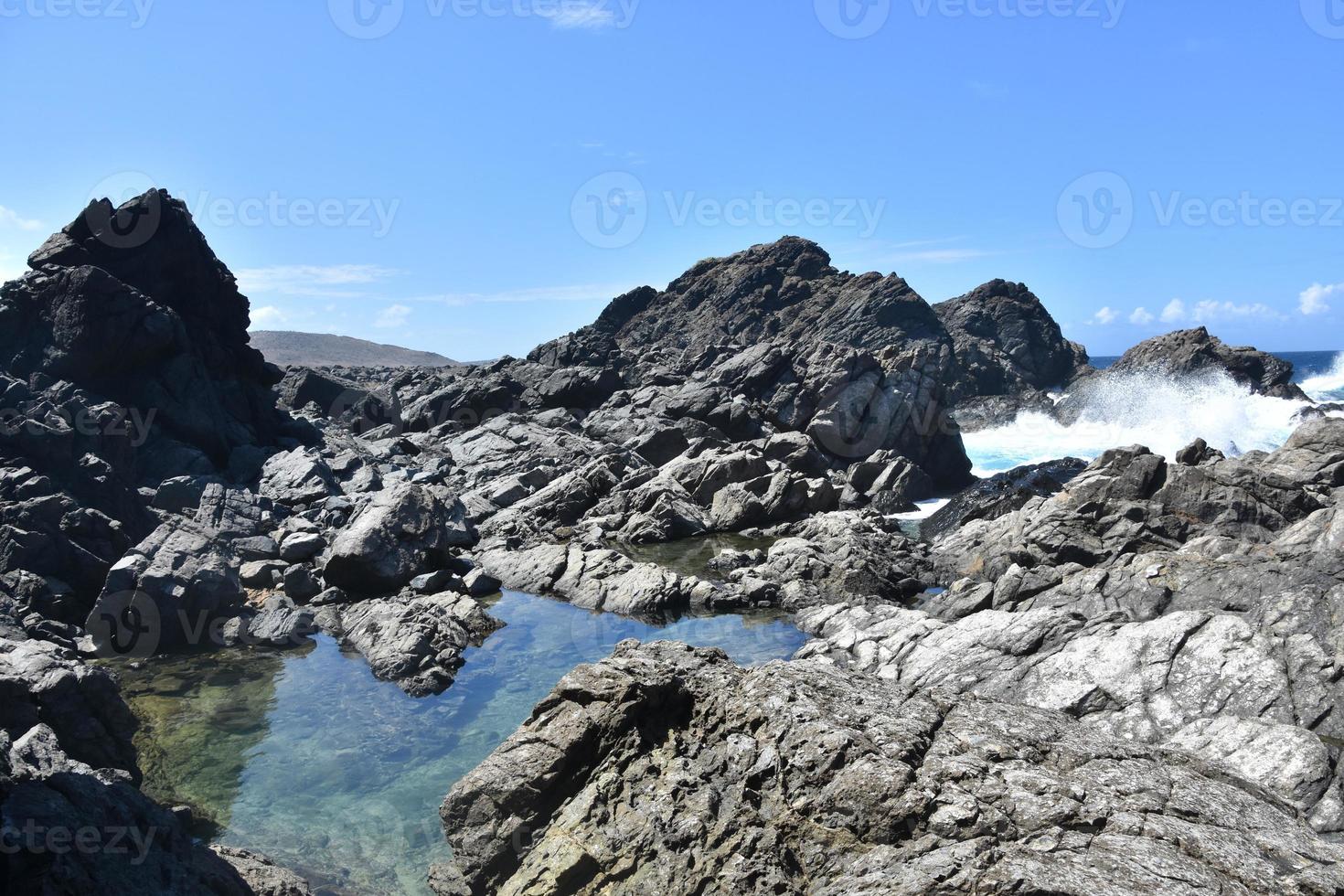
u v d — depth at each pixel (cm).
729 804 1364
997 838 1195
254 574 3058
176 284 4700
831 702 1541
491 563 3466
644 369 7931
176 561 2658
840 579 3073
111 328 4034
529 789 1458
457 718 2098
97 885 1038
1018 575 2603
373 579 3030
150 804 1270
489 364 7744
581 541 3647
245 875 1328
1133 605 2264
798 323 11888
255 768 1847
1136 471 3011
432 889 1439
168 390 4206
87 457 3145
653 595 2923
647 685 1538
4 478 2819
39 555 2566
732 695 1567
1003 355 11244
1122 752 1416
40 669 1577
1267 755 1562
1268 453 3356
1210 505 2847
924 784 1292
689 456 4828
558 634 2706
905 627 2353
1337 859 1142
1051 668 1983
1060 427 8119
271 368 5397
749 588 3011
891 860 1194
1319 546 2242
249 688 2286
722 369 6141
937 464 5672
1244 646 1845
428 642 2481
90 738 1570
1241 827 1209
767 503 4228
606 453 4944
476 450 5403
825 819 1306
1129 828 1189
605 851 1334
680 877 1273
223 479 3978
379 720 2083
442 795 1738
